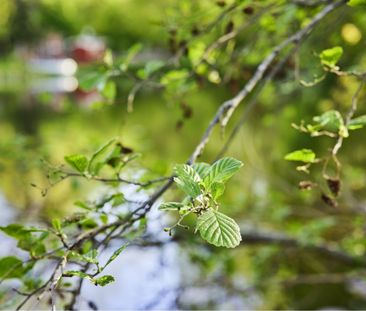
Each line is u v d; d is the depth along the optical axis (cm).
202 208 121
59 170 171
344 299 562
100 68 234
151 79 240
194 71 246
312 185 173
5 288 197
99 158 177
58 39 3319
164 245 304
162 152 1004
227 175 124
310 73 332
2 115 1577
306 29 203
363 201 449
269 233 414
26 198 375
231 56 297
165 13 298
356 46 353
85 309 226
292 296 525
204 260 382
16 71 2745
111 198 171
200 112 1275
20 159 368
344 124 178
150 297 354
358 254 398
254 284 428
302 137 731
